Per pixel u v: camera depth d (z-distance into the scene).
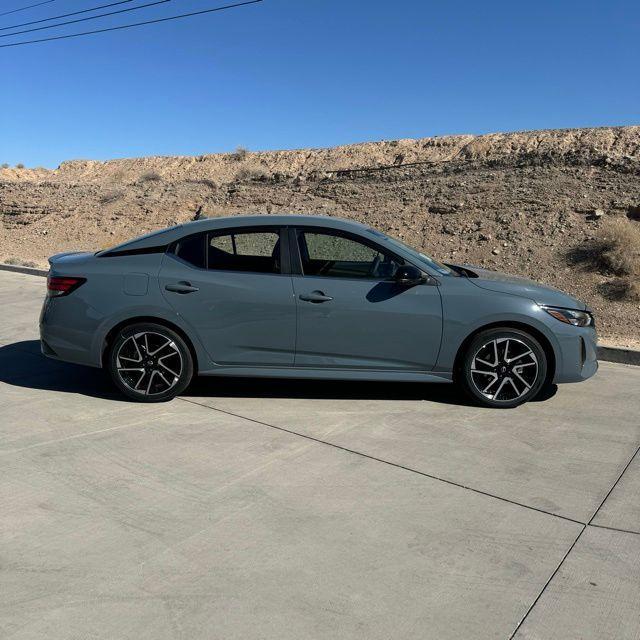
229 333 5.50
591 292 11.05
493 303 5.42
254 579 3.03
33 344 8.02
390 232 16.69
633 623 2.76
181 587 2.96
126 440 4.76
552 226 14.04
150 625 2.69
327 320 5.44
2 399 5.71
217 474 4.19
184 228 5.73
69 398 5.77
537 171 17.16
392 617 2.77
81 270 5.64
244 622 2.72
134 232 23.22
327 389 6.13
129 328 5.54
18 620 2.71
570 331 5.49
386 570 3.13
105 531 3.45
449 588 2.99
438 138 24.17
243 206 22.28
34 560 3.16
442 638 2.64
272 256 5.59
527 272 12.55
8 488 3.93
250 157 31.95
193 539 3.38
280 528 3.51
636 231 12.34
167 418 5.26
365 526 3.55
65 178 39.78
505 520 3.65
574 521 3.65
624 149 16.92
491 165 18.70
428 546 3.36
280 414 5.40
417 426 5.15
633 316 9.91
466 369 5.51
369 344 5.48
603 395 6.12
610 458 4.57
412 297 5.44
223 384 6.26
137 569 3.10
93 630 2.65
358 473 4.24
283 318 5.46
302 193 21.67
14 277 16.08
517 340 5.47
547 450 4.70
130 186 28.12
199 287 5.49
